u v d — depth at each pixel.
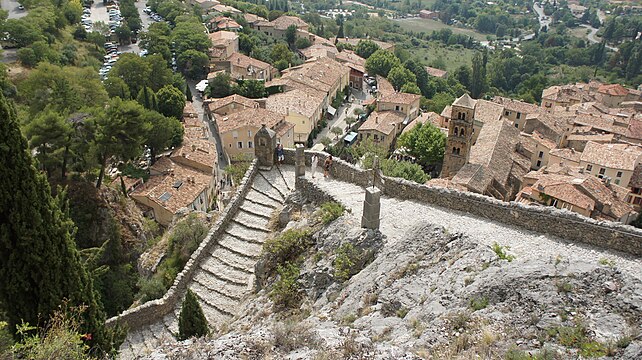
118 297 39.66
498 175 60.19
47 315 17.02
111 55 118.94
